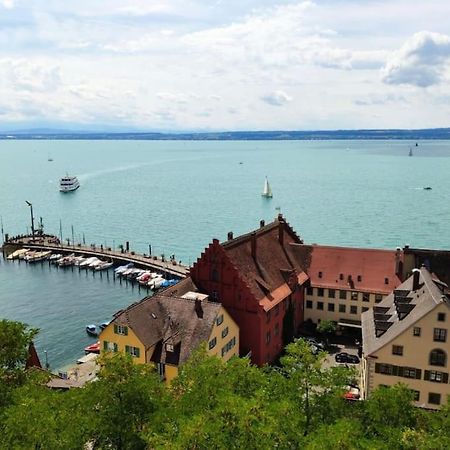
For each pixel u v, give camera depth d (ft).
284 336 278.46
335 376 134.62
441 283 247.29
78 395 120.88
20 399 115.44
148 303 231.09
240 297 247.70
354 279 296.51
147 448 114.52
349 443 102.42
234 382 131.75
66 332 346.13
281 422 109.60
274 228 313.73
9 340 138.31
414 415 131.23
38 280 469.16
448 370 196.54
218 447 97.86
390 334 208.44
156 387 129.90
